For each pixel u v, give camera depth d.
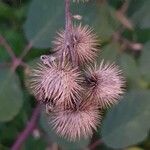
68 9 0.15
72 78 0.14
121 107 0.18
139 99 0.18
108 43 0.18
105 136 0.18
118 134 0.18
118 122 0.18
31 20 0.18
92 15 0.18
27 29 0.18
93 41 0.15
